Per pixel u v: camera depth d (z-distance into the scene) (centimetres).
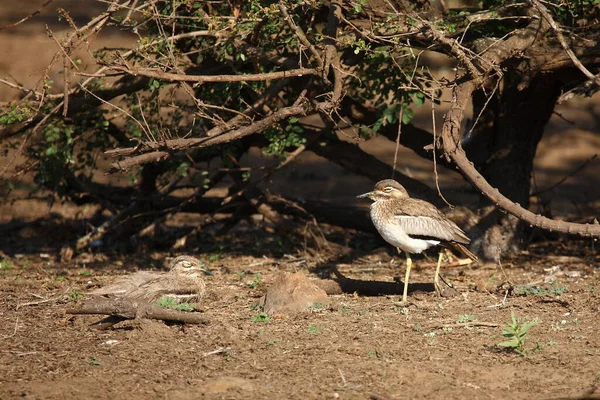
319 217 1745
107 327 1104
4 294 1318
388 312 1180
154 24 1473
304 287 1207
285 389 881
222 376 916
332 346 1016
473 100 1611
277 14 1286
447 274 1462
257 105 1346
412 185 1602
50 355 998
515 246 1596
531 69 1327
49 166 1628
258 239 1808
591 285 1338
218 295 1301
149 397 864
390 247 1695
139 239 1744
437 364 952
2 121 1323
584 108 3219
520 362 955
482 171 1617
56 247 1811
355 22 1366
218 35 1331
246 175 1606
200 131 1524
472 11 1457
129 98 1578
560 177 2602
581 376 909
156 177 1750
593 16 1378
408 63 1423
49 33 1225
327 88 1434
